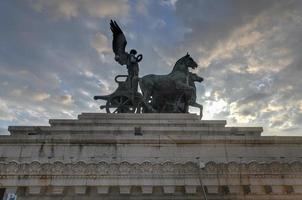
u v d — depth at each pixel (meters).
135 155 23.64
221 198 19.94
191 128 26.95
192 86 35.56
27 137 23.81
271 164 20.44
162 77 34.28
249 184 19.92
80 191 19.11
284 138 25.06
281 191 20.06
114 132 26.34
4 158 22.81
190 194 19.88
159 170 19.88
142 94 34.34
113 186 19.41
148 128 26.70
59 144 23.77
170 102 34.50
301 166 20.52
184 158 23.67
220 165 20.23
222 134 26.88
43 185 19.03
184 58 35.81
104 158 23.28
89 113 30.14
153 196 19.67
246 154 24.19
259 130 27.77
